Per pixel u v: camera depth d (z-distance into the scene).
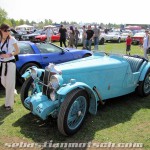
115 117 4.90
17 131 4.22
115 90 5.29
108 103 5.66
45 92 4.34
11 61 4.96
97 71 4.81
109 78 5.07
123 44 23.89
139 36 23.09
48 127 4.38
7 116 4.82
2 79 5.09
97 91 4.84
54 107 4.12
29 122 4.56
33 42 7.61
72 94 3.93
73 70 4.45
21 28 48.00
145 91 6.17
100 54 5.73
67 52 8.16
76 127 4.14
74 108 4.05
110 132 4.28
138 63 5.96
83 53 8.73
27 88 4.89
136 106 5.55
